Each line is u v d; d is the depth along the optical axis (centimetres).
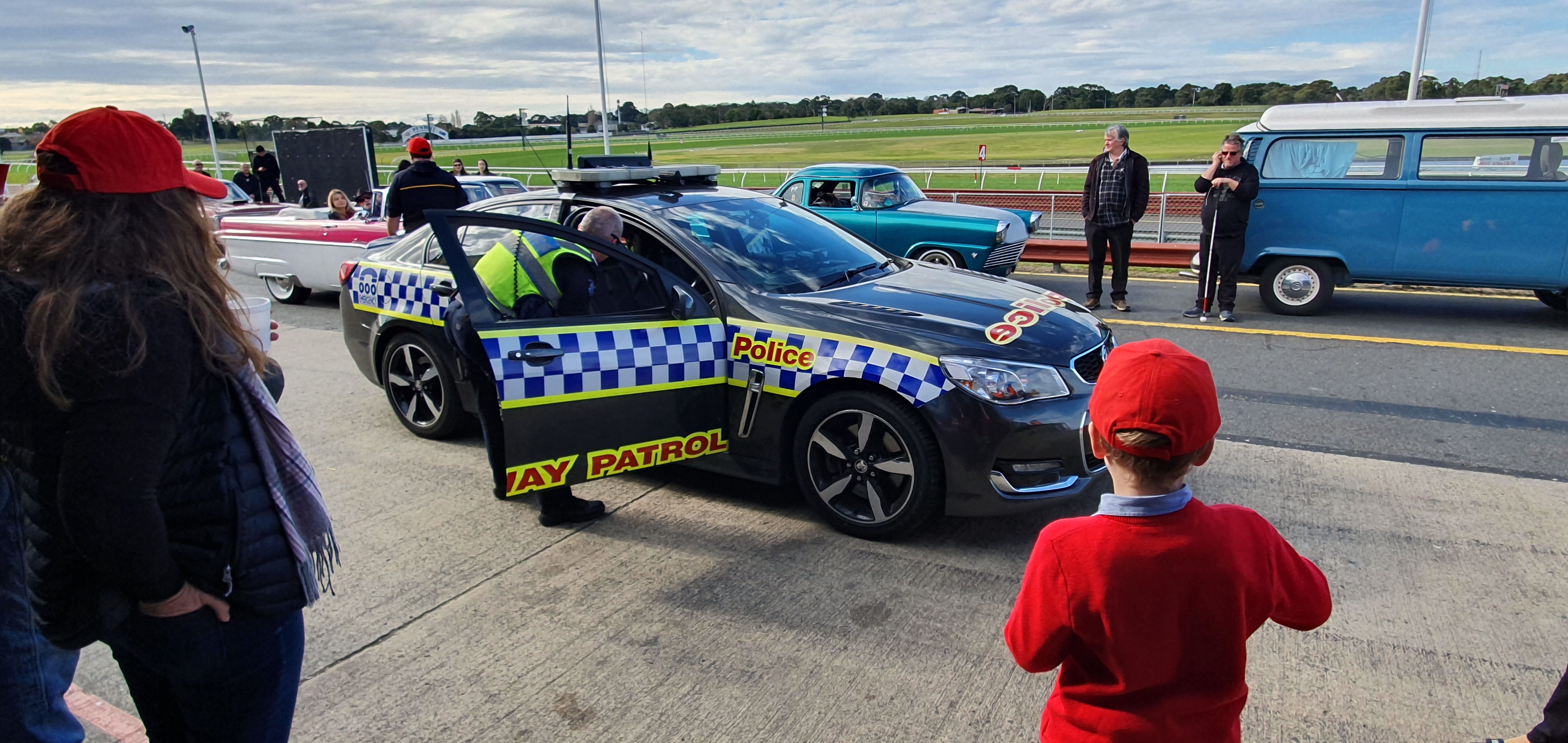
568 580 368
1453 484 451
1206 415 145
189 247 154
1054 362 382
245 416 168
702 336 405
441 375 517
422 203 815
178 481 156
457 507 443
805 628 328
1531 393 599
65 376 138
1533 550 377
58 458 147
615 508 439
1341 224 830
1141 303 943
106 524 141
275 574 171
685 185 525
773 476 417
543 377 358
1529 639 313
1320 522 410
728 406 419
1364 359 693
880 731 271
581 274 395
